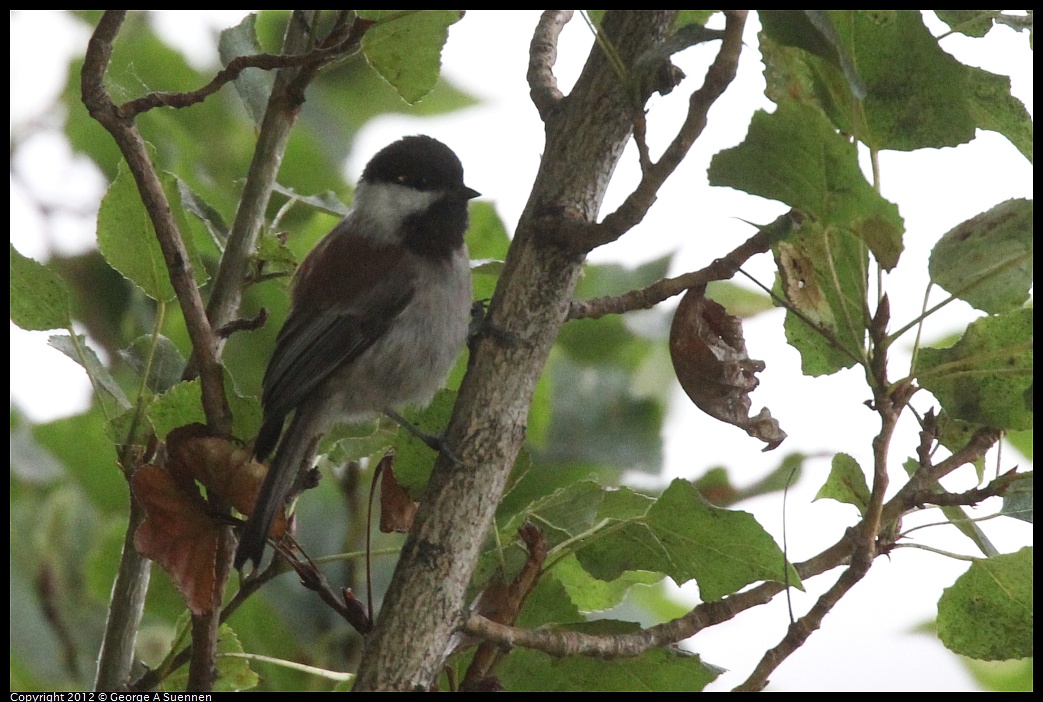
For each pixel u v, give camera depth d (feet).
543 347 18.34
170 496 19.12
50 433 28.84
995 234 16.83
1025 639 18.71
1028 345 17.49
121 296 31.76
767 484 26.96
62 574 29.01
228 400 19.94
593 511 19.81
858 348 17.16
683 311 19.26
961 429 19.04
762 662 17.26
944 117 16.63
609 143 18.65
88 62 18.63
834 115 17.60
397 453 20.21
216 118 33.50
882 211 15.72
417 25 19.69
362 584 26.89
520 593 18.42
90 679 28.43
